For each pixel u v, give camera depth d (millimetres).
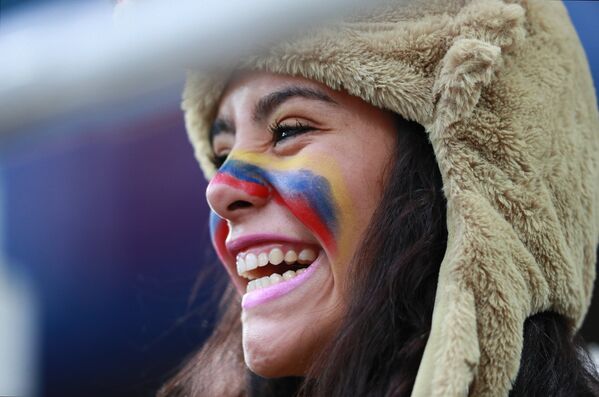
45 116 1194
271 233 2051
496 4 1986
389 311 1943
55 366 4090
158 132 4035
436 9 2021
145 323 3885
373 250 1982
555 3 2166
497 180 1917
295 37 2023
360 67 1986
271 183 2064
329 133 2053
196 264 3941
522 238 1928
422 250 1970
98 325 4098
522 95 1976
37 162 4172
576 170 2070
